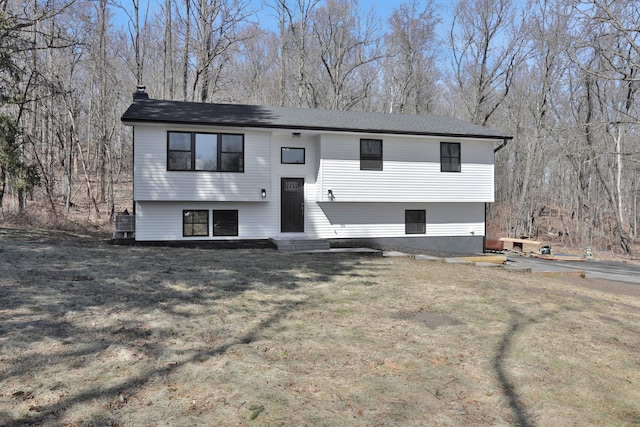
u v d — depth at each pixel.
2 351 3.90
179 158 13.87
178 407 3.24
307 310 6.04
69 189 21.92
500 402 3.64
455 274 9.88
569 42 22.61
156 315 5.27
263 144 14.63
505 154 32.69
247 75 33.25
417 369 4.23
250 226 15.09
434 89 34.31
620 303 8.16
